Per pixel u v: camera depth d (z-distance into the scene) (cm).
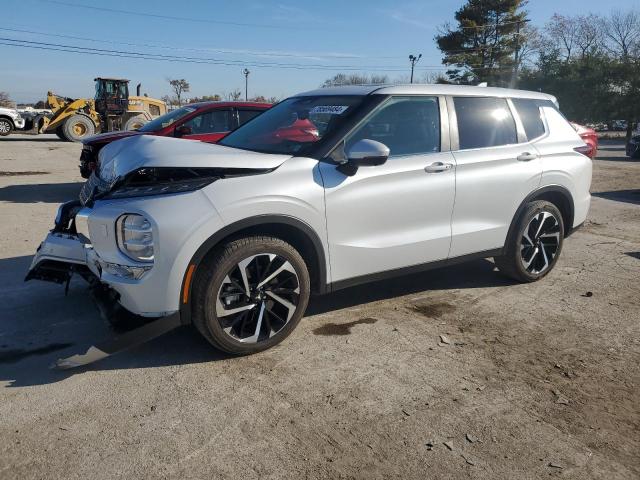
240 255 338
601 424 296
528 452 271
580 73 3753
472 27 4672
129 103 2478
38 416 293
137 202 321
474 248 459
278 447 271
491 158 455
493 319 432
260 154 373
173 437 278
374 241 397
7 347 371
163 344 379
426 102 433
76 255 380
